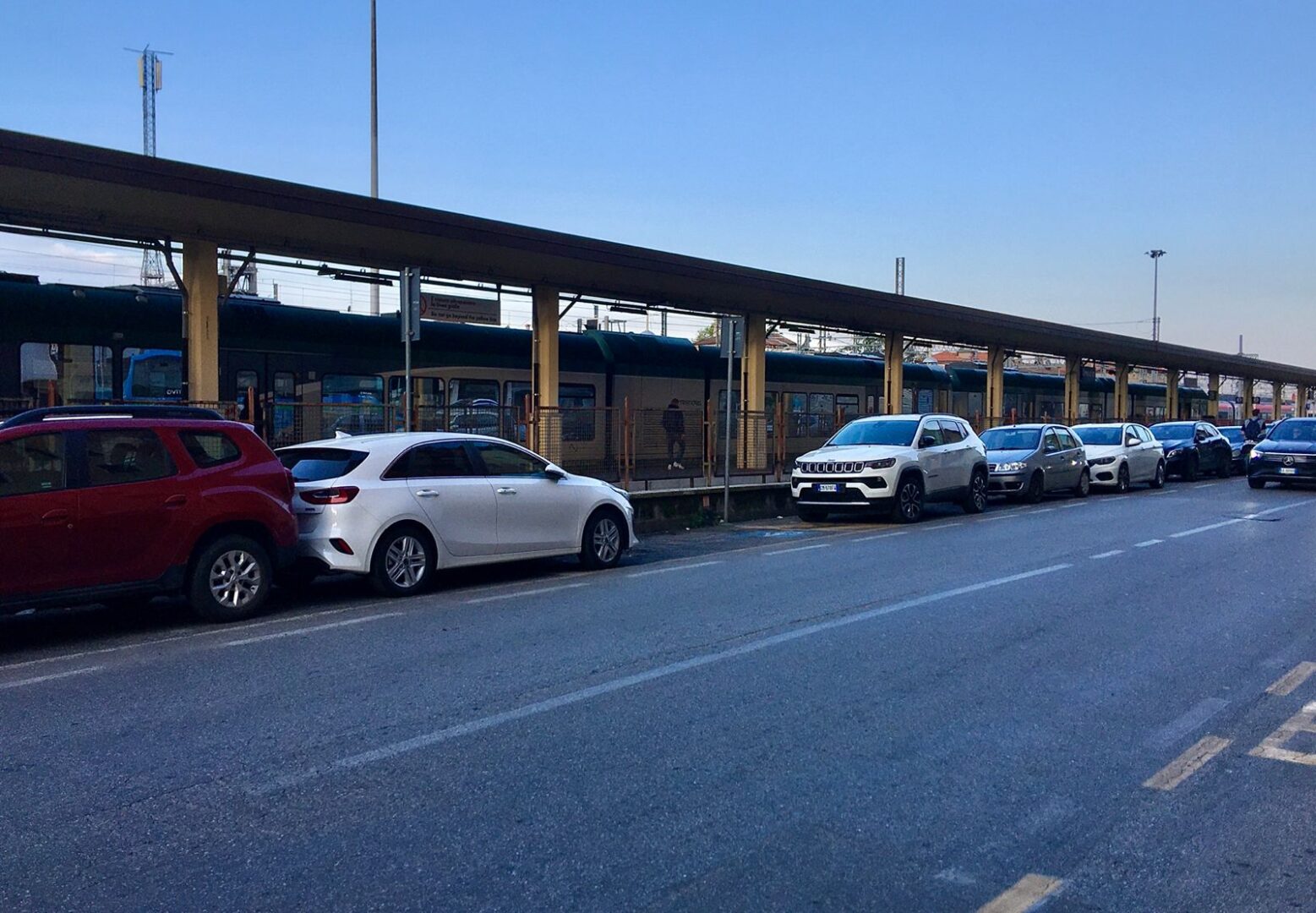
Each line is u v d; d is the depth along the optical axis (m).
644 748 5.56
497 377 22.09
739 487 18.78
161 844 4.33
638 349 24.92
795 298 24.52
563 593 10.49
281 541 9.30
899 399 30.03
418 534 10.42
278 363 18.58
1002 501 22.03
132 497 8.34
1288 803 4.81
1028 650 7.79
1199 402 56.28
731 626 8.65
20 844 4.34
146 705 6.38
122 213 15.10
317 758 5.39
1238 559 12.59
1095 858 4.23
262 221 16.09
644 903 3.83
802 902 3.84
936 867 4.13
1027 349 35.94
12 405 14.95
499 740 5.70
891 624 8.74
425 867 4.11
